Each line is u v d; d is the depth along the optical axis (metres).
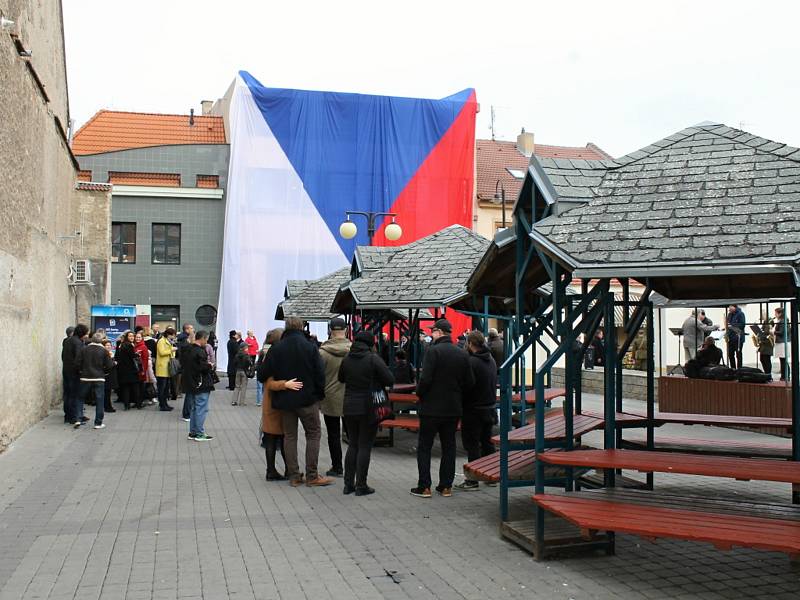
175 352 20.44
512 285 9.75
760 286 9.48
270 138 34.94
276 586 5.91
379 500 8.96
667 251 5.97
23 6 14.66
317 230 35.31
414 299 12.90
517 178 42.25
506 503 7.30
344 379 9.35
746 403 15.27
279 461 11.77
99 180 36.00
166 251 36.22
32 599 5.60
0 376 11.98
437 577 6.12
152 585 5.92
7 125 12.70
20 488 9.54
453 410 9.12
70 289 22.42
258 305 34.44
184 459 11.89
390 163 36.22
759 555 6.77
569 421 7.34
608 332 7.38
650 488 9.04
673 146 7.30
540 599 5.63
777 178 6.41
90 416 17.67
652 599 5.63
